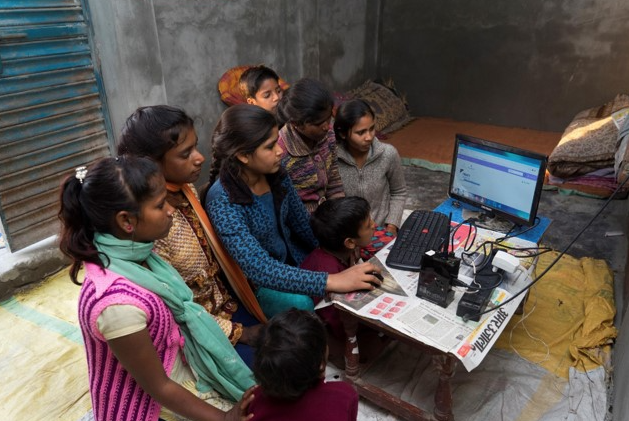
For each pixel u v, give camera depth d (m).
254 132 1.44
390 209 2.32
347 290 1.47
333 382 1.13
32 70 2.43
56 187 2.67
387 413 1.70
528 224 1.81
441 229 1.78
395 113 5.13
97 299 0.99
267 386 1.05
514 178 1.82
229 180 1.52
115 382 1.11
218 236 1.54
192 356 1.31
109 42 2.72
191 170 1.39
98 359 1.09
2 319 2.31
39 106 2.50
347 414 1.07
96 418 1.17
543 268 2.53
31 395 1.87
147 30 2.89
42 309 2.38
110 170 0.98
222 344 1.32
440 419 1.50
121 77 2.83
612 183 3.39
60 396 1.87
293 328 1.05
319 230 1.66
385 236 2.10
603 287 2.31
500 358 1.93
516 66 4.87
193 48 3.28
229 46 3.56
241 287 1.61
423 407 1.70
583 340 1.97
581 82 4.61
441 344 1.26
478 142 1.90
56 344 2.14
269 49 3.95
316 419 1.05
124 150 1.33
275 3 3.88
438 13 5.09
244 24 3.64
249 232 1.55
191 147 1.37
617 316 2.13
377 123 4.84
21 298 2.47
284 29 4.06
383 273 1.56
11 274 2.48
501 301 1.41
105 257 1.03
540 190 1.75
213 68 3.47
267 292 1.81
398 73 5.56
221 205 1.51
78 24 2.57
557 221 3.14
